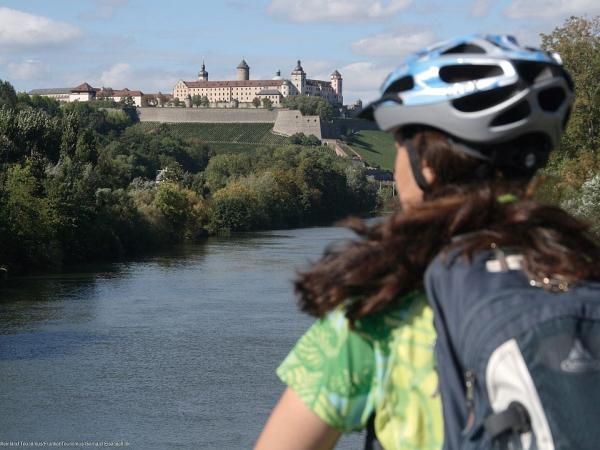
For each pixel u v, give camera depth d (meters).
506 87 2.03
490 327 1.81
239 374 24.30
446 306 1.92
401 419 2.02
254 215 99.00
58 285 45.09
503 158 2.10
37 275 50.56
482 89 2.02
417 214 2.02
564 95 2.13
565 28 46.09
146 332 30.86
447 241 2.01
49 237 55.66
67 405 21.02
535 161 2.12
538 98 2.09
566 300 1.80
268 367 25.16
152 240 70.88
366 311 1.99
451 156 2.09
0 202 52.38
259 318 34.03
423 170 2.16
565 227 2.00
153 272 51.94
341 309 2.04
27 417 19.98
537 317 1.77
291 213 108.75
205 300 39.22
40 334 30.34
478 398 1.84
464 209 1.99
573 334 1.75
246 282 46.25
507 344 1.77
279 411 2.10
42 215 54.94
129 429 19.14
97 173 73.56
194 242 78.88
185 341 29.17
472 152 2.08
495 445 1.78
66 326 32.03
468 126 2.05
